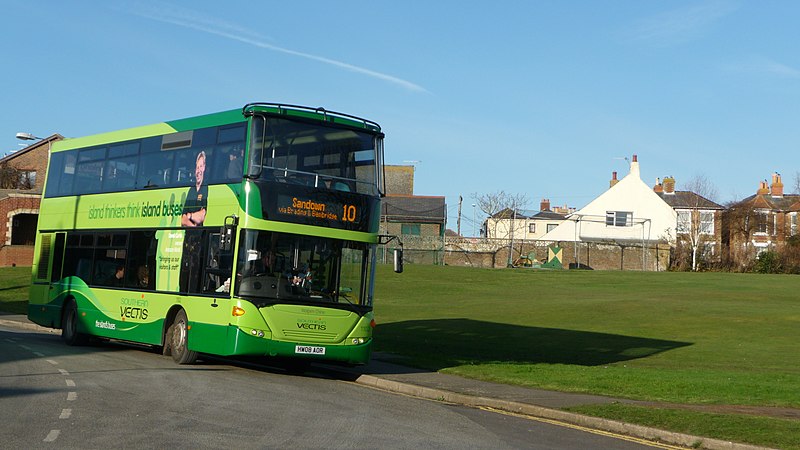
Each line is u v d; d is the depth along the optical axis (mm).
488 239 74875
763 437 11383
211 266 18297
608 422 12742
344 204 18203
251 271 17312
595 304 42281
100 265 22734
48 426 10914
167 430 10828
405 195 98125
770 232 84375
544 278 59781
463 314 38688
